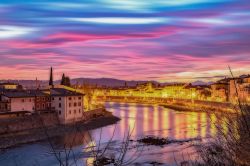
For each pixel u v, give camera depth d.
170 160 69.25
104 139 96.81
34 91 123.44
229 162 7.90
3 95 112.25
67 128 108.94
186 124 135.25
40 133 98.94
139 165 64.69
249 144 7.71
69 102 122.19
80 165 54.66
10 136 94.56
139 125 134.75
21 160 72.19
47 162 68.12
